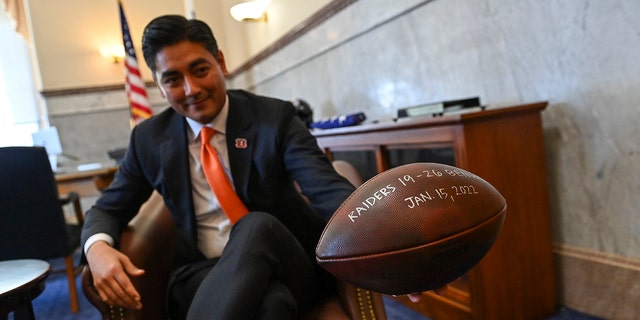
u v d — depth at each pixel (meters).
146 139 1.07
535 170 1.39
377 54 2.16
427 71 1.86
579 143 1.37
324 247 0.58
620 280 1.31
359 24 2.23
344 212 0.59
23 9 4.37
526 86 1.48
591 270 1.39
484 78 1.61
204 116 0.96
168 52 0.90
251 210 1.00
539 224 1.42
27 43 4.50
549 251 1.45
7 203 1.83
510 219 1.34
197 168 1.04
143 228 1.13
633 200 1.26
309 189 0.88
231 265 0.74
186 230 1.04
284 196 1.01
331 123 2.04
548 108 1.43
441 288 0.61
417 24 1.88
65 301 2.36
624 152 1.25
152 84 4.63
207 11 4.61
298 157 0.94
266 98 1.07
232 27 4.32
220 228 1.03
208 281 0.74
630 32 1.18
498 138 1.29
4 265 1.10
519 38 1.47
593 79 1.29
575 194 1.41
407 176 0.58
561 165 1.44
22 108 4.61
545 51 1.40
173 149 1.03
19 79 4.59
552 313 1.46
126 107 4.50
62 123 4.25
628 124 1.23
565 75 1.36
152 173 1.06
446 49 1.75
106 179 2.46
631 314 1.30
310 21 2.64
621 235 1.31
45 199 1.88
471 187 0.56
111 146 4.45
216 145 1.03
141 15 4.59
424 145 1.40
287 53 3.10
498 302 1.32
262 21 3.48
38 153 1.82
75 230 2.29
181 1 4.75
